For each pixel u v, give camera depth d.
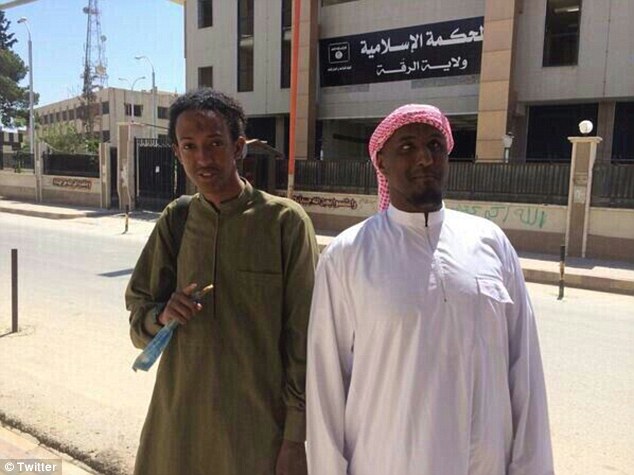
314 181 17.12
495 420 1.58
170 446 1.89
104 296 7.54
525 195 13.29
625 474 3.25
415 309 1.54
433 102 21.23
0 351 4.95
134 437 3.32
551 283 10.53
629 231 11.84
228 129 1.84
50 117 83.94
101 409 3.71
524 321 1.67
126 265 10.23
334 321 1.70
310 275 1.89
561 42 18.72
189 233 1.92
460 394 1.53
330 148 25.47
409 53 21.66
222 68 27.02
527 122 20.23
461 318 1.54
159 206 20.77
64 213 19.44
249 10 25.86
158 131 40.72
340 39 23.39
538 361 1.70
